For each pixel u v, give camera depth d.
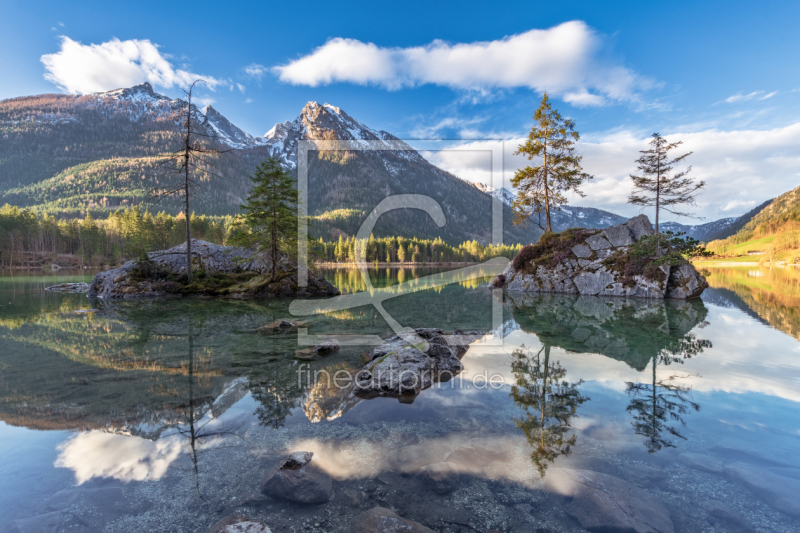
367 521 2.74
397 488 3.24
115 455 3.76
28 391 5.59
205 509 2.94
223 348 8.52
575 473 3.40
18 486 3.17
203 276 22.59
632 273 21.23
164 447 3.96
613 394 5.45
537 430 4.32
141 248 22.17
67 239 80.19
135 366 7.01
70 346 8.49
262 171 21.58
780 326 11.08
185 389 5.79
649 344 8.77
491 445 3.98
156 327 10.98
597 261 23.28
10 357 7.52
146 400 5.30
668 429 4.27
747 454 3.70
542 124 28.94
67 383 5.97
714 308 15.22
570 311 14.88
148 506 2.96
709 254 20.30
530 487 3.22
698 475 3.34
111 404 5.13
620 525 2.71
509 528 2.72
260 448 3.96
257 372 6.77
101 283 20.25
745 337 9.49
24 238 74.25
